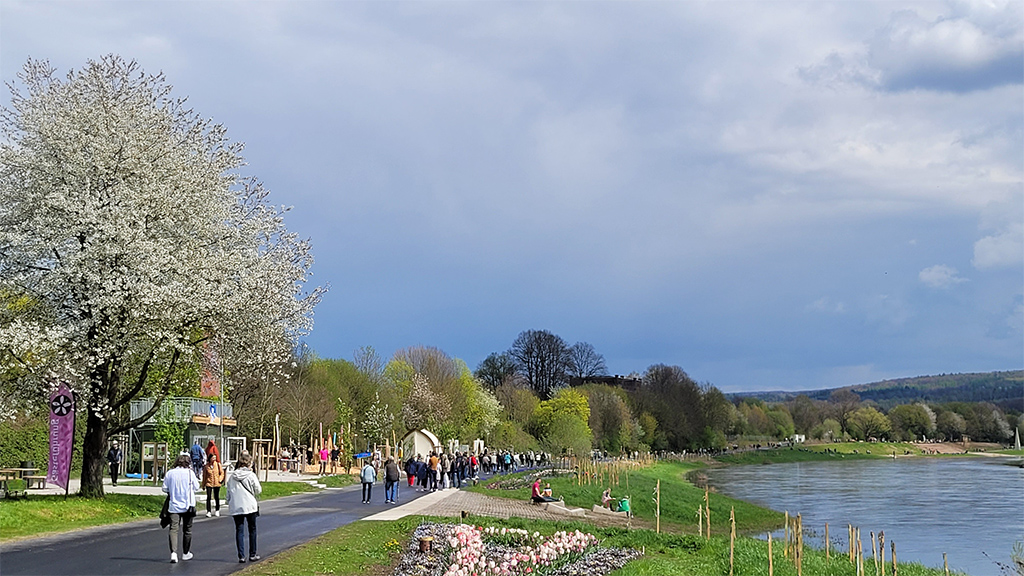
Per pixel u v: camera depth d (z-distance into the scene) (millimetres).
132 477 49250
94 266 29969
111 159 31328
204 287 31000
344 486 57188
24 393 30500
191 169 33625
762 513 63562
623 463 92875
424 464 54688
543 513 41562
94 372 30812
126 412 39969
